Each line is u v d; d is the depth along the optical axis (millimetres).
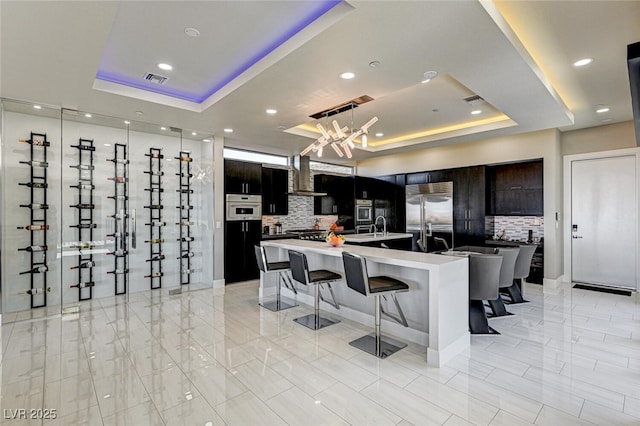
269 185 6750
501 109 4125
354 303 3908
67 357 2918
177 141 5559
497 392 2344
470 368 2703
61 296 4141
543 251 5590
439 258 3074
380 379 2533
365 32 2348
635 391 2350
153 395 2322
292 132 5477
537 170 5734
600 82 3781
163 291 5254
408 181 7500
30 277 4266
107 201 4863
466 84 3322
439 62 2828
